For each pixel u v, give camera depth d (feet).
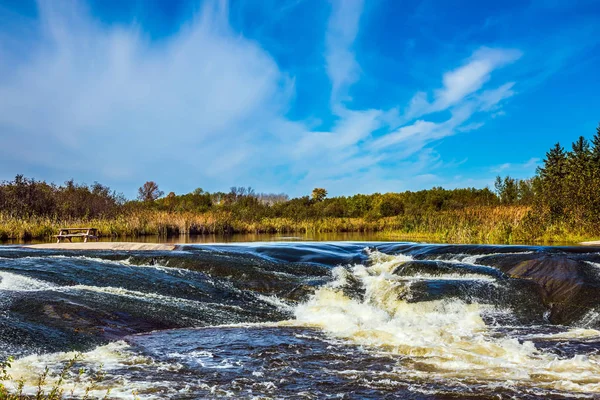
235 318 24.20
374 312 25.91
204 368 16.37
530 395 14.11
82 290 24.66
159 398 13.56
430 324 23.27
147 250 36.37
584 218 68.54
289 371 16.21
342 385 14.92
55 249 35.81
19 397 12.77
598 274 27.32
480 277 29.40
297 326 22.91
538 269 29.01
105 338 19.25
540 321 23.90
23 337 17.80
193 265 31.96
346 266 34.68
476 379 15.52
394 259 36.65
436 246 38.63
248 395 13.99
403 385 14.94
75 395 13.53
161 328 21.70
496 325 23.18
